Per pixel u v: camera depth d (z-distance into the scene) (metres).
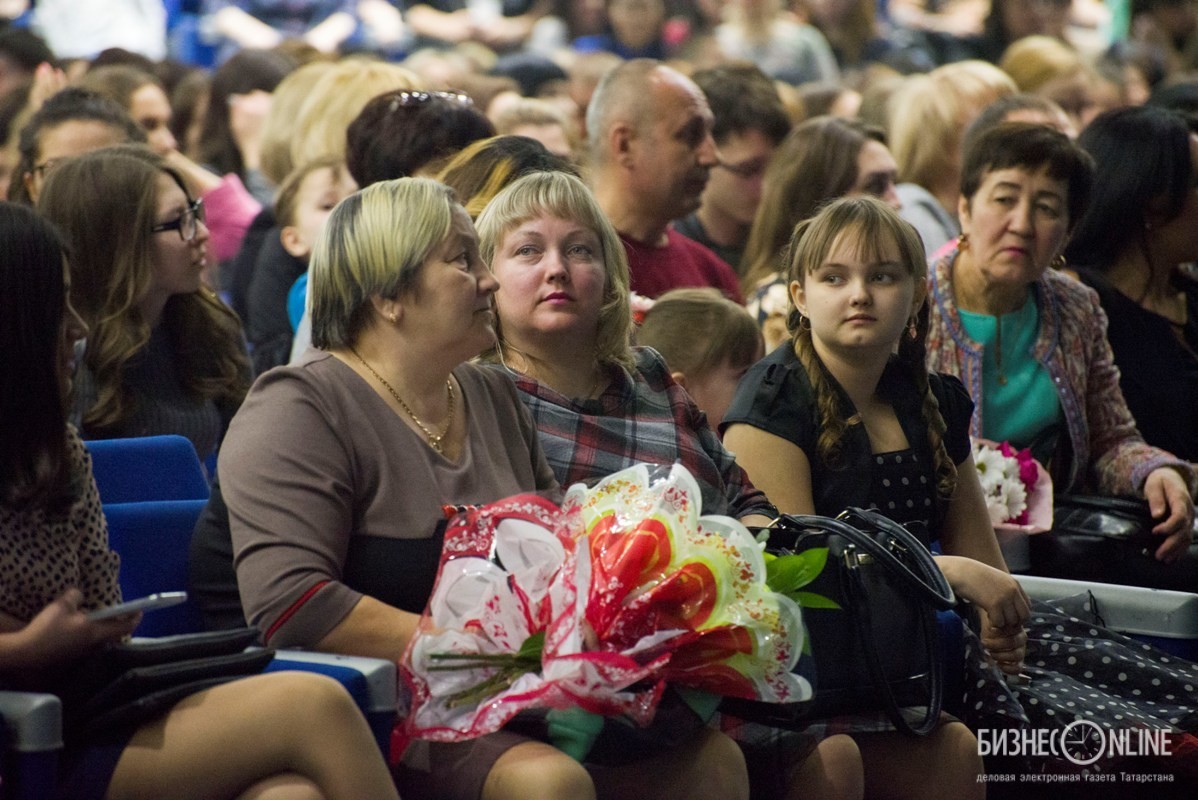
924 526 8.89
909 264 9.30
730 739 7.71
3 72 20.27
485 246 8.93
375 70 16.61
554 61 27.05
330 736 6.71
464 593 7.27
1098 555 11.07
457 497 8.01
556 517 7.50
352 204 8.13
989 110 15.32
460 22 31.25
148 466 8.85
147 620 8.02
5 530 7.14
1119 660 9.61
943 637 8.88
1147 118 13.13
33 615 7.25
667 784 7.46
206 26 29.27
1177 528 10.99
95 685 6.90
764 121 15.98
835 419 9.37
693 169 13.67
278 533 7.49
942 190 17.16
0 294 6.95
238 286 15.41
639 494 7.50
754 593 7.35
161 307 10.73
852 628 8.18
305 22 30.20
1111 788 9.08
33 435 7.06
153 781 6.75
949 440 9.84
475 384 8.55
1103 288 12.82
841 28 29.84
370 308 8.08
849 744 8.22
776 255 14.01
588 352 9.09
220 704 6.80
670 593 7.20
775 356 9.69
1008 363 11.53
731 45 28.39
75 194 10.35
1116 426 11.87
